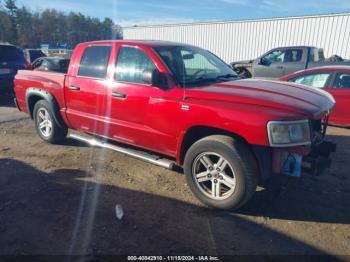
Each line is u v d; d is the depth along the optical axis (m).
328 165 3.80
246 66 14.66
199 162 3.74
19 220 3.44
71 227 3.32
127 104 4.30
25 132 6.83
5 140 6.25
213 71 4.57
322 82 7.51
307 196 4.04
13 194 4.01
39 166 4.91
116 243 3.08
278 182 3.87
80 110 5.05
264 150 3.38
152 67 4.12
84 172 4.70
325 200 3.95
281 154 3.37
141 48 4.26
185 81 4.00
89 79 4.80
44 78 5.60
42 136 5.98
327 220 3.51
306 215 3.61
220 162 3.58
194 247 3.04
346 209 3.75
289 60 12.88
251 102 3.42
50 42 78.25
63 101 5.30
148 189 4.21
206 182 3.85
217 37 22.12
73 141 6.11
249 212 3.67
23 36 72.50
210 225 3.40
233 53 21.69
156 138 4.12
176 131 3.87
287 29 19.14
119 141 4.68
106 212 3.62
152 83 3.90
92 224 3.38
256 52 20.69
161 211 3.67
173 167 4.09
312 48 12.80
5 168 4.83
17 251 2.95
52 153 5.48
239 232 3.29
